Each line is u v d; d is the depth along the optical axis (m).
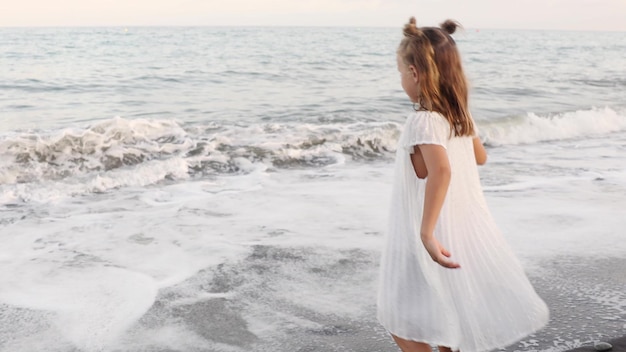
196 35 78.06
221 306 3.79
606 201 6.08
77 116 12.36
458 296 2.23
